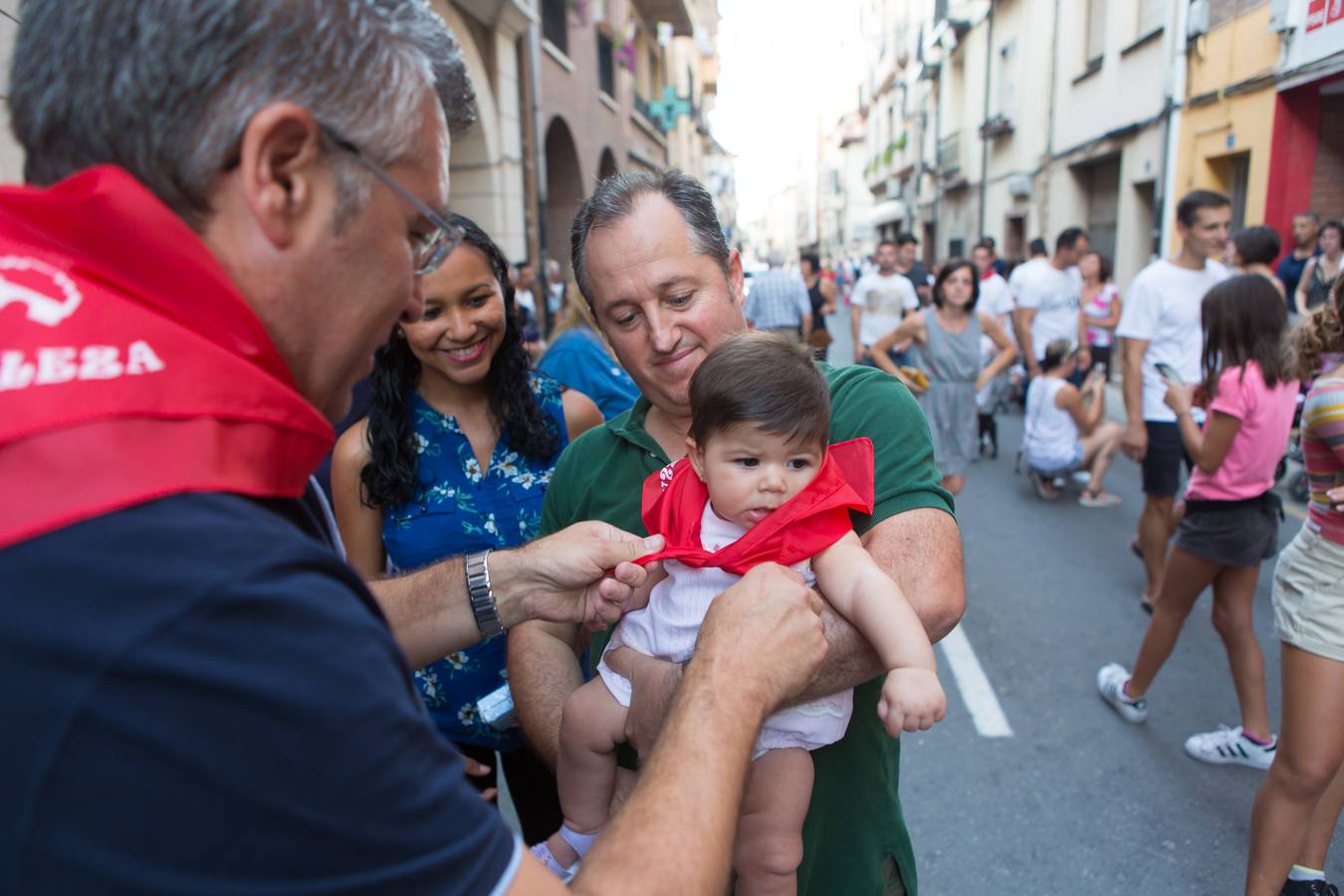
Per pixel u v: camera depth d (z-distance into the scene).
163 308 0.69
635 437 1.53
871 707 1.38
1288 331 2.60
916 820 2.82
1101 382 6.07
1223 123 9.05
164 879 0.57
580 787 1.32
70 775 0.55
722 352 1.26
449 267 1.76
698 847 0.80
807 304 9.45
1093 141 12.30
